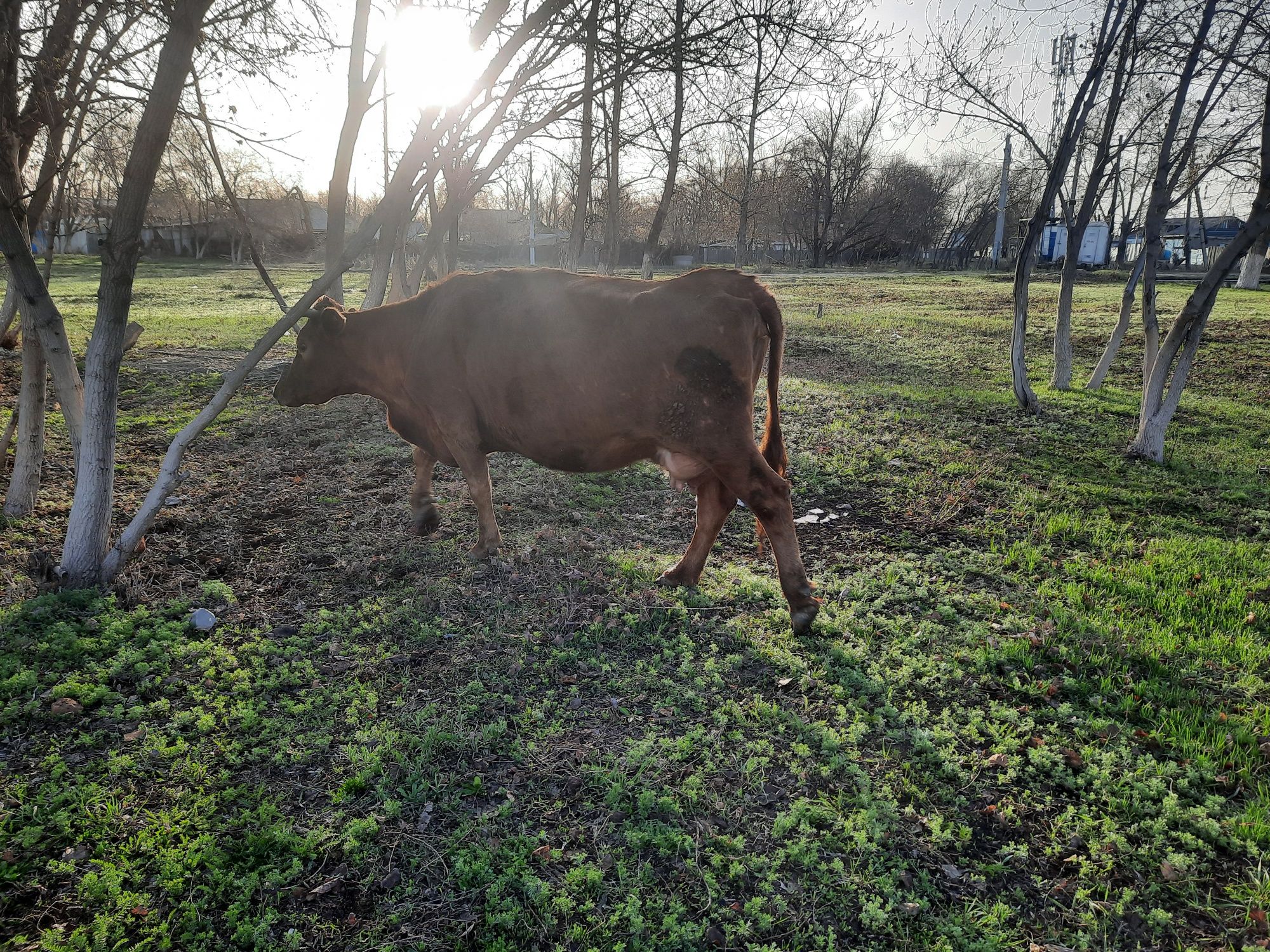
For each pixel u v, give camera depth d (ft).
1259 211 26.21
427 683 13.51
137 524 16.67
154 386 36.32
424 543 19.35
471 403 17.44
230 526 20.15
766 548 19.67
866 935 9.03
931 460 28.30
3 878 9.29
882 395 38.96
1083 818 10.69
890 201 190.90
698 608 16.46
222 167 19.88
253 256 20.42
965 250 192.95
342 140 23.30
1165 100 37.47
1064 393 40.93
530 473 24.86
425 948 8.66
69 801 10.51
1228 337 57.67
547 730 12.18
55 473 24.03
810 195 187.32
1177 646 15.44
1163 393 29.30
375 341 18.86
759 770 11.51
